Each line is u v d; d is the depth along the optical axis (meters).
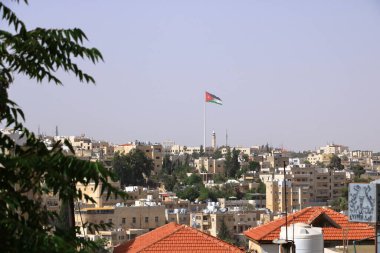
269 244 34.84
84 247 11.36
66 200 10.91
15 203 10.52
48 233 11.10
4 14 10.88
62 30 11.21
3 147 11.15
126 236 146.00
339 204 170.50
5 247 10.12
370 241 34.28
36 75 11.24
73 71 11.32
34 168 10.70
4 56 11.12
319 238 27.61
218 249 33.50
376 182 26.91
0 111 11.13
